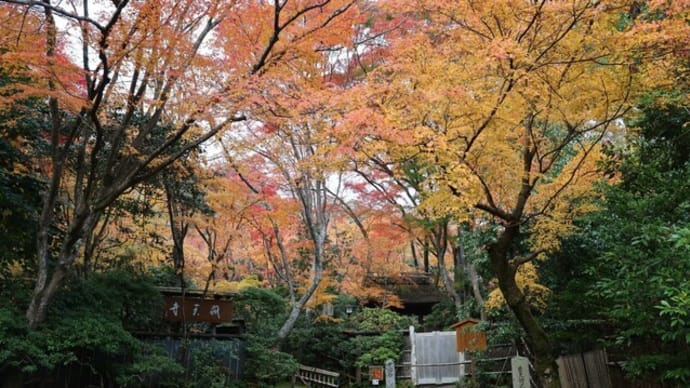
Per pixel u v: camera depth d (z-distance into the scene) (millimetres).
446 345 17031
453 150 7336
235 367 14539
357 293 20406
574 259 11070
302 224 20141
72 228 9344
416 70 7750
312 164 9133
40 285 9180
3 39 7328
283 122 8547
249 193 15195
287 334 16438
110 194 9492
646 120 7523
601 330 10562
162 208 15469
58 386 10555
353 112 6996
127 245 15352
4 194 9688
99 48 7492
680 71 6871
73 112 8953
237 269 20891
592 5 6730
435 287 23531
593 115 7973
